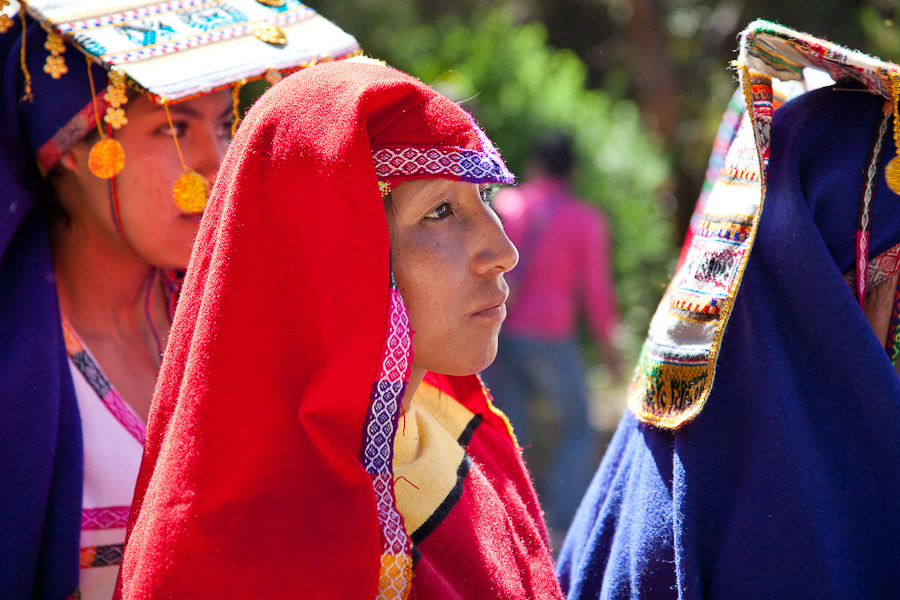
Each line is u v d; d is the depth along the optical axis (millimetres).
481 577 3479
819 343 3561
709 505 3602
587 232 12078
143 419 4449
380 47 19938
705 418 3658
